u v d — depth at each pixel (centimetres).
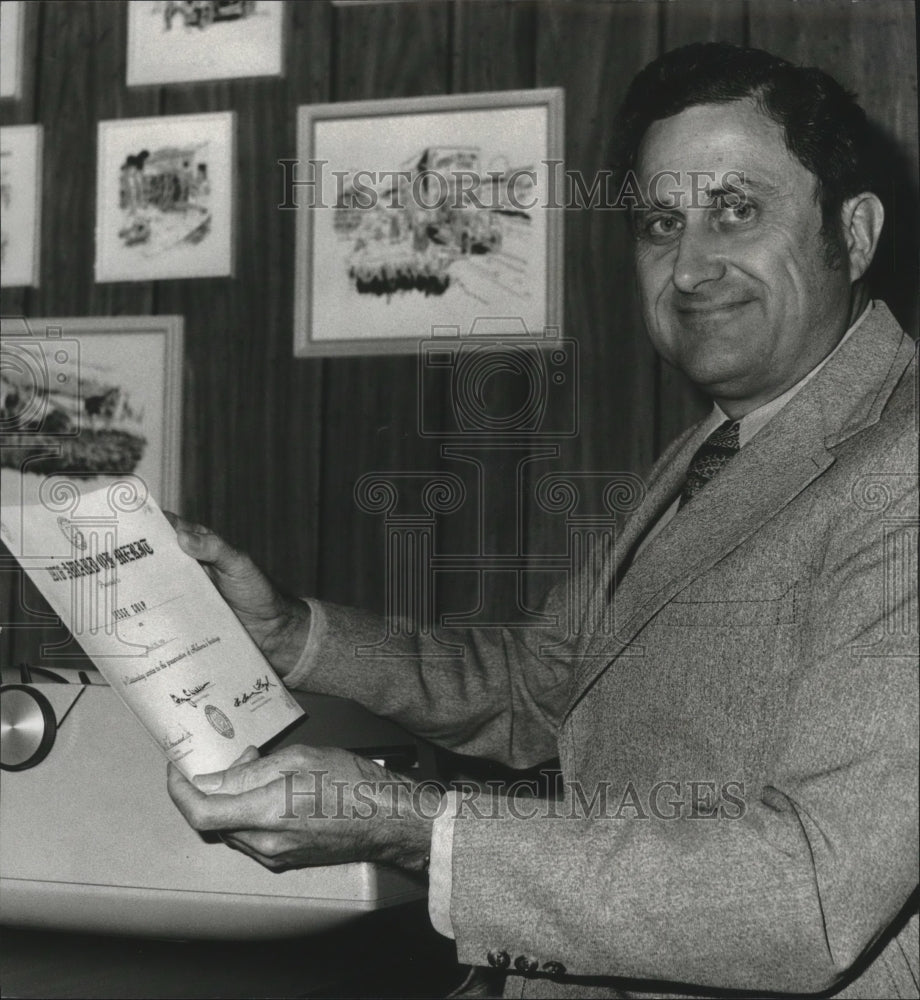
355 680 113
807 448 92
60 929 91
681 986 82
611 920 74
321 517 161
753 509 91
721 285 97
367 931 101
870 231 103
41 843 90
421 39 163
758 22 154
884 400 91
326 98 165
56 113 173
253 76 167
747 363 98
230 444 164
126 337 167
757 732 85
